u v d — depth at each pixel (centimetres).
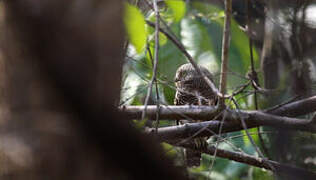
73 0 468
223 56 755
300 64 1132
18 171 450
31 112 461
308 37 1148
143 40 689
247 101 1138
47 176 454
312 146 1116
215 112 855
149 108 888
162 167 506
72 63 463
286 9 1165
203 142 1025
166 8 1139
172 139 937
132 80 955
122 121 488
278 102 1112
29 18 462
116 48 480
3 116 460
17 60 463
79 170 461
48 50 462
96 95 468
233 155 1029
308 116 1047
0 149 452
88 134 467
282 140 1127
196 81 1076
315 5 1162
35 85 462
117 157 477
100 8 475
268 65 1166
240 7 1345
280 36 1162
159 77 927
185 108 895
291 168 976
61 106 464
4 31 464
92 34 470
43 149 455
